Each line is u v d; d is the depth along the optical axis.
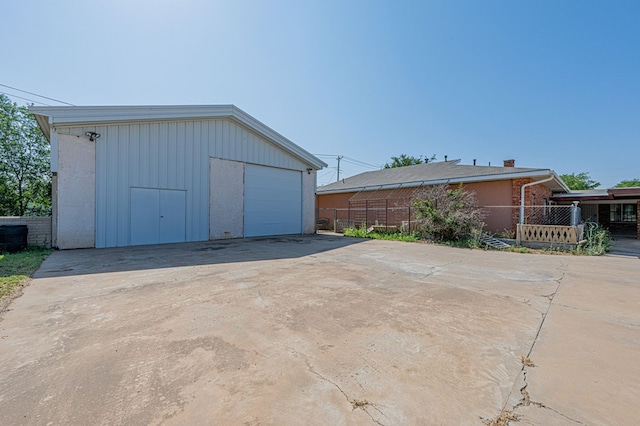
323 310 3.66
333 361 2.40
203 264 6.70
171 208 10.86
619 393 1.98
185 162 11.25
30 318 3.31
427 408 1.81
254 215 13.66
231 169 12.73
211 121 12.02
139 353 2.51
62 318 3.32
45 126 9.78
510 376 2.19
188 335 2.89
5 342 2.71
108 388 2.00
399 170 21.48
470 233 11.51
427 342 2.78
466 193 12.77
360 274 5.81
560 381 2.13
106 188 9.42
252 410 1.78
